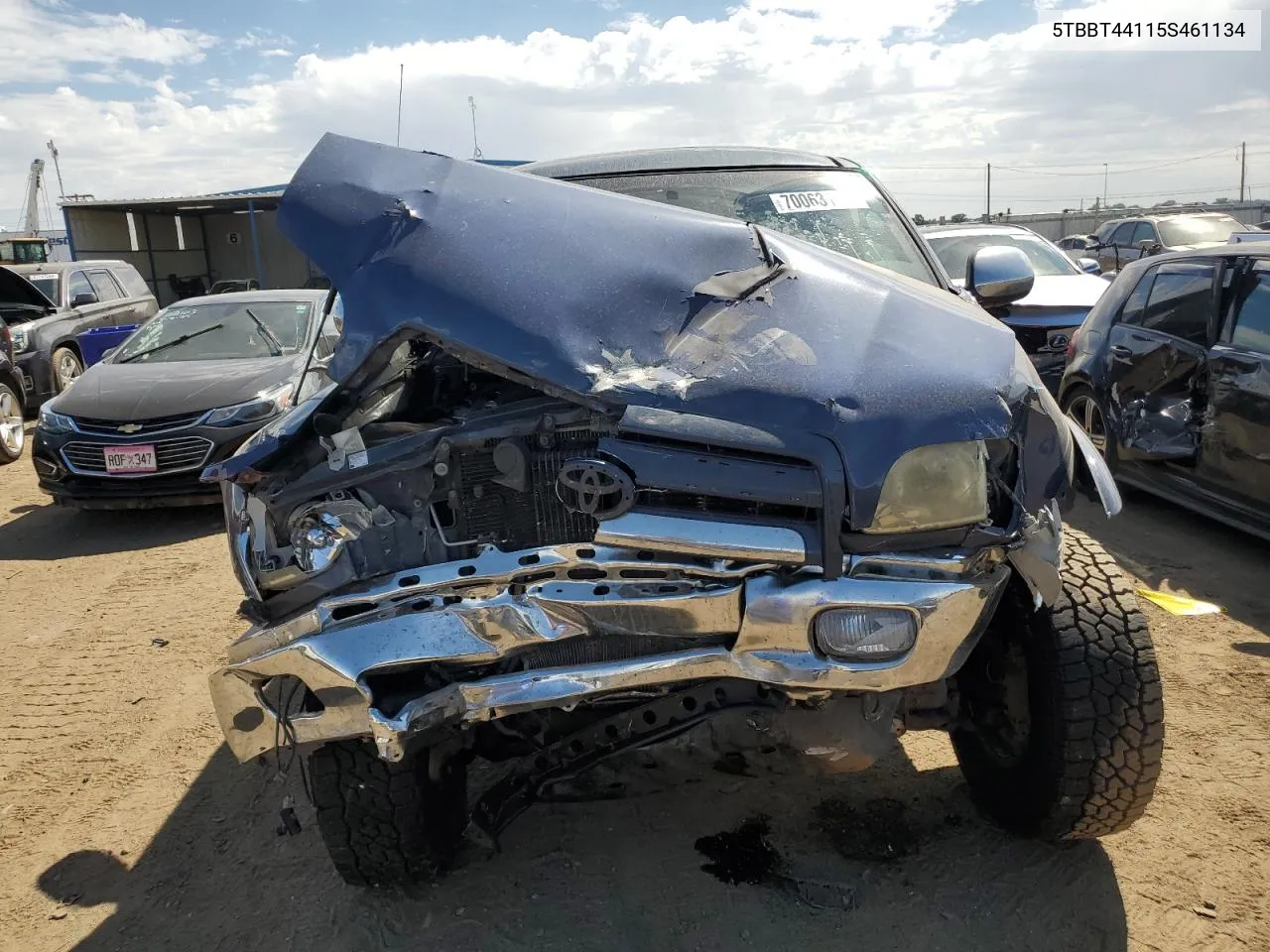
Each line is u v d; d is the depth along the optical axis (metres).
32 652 4.76
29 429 11.38
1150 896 2.60
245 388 6.84
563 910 2.63
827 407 2.24
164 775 3.55
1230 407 4.92
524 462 2.38
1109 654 2.47
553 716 2.53
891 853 2.81
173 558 6.20
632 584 2.25
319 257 2.66
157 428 6.56
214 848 3.09
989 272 3.61
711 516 2.20
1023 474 2.33
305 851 3.04
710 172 3.88
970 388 2.29
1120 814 2.55
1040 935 2.48
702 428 2.22
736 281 2.60
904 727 2.67
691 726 2.41
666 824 3.00
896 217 3.77
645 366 2.36
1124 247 15.95
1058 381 7.89
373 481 2.45
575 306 2.46
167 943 2.66
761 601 2.19
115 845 3.14
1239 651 3.98
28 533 7.03
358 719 2.25
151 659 4.58
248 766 3.59
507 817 2.55
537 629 2.24
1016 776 2.71
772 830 2.94
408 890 2.76
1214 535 5.45
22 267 12.20
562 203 2.79
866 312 2.54
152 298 14.12
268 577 2.38
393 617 2.26
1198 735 3.37
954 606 2.22
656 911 2.61
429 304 2.46
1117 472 5.96
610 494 2.21
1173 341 5.45
